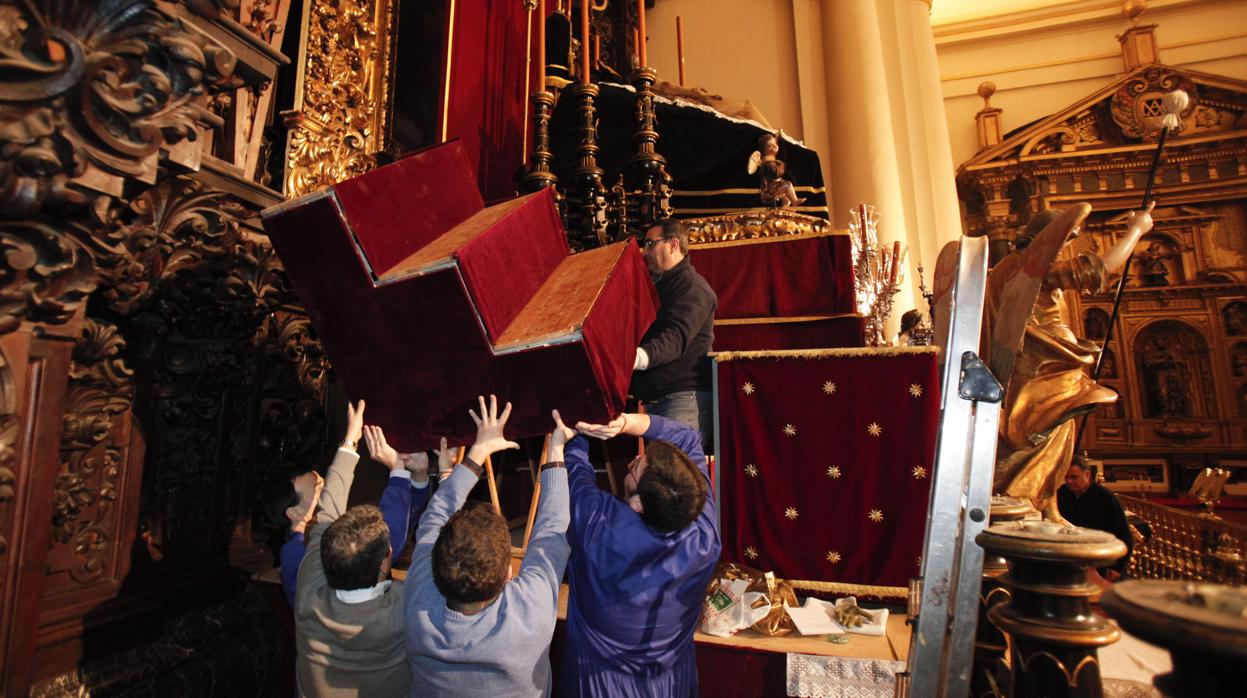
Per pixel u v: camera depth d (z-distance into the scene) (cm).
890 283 363
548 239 215
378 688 175
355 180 166
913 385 255
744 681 220
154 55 175
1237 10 1255
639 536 173
